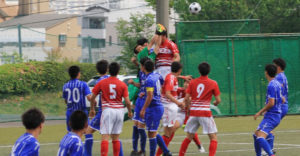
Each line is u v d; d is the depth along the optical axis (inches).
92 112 1008.2
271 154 952.9
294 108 2057.1
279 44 2037.4
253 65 2033.7
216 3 3772.1
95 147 1258.0
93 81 1968.5
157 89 997.8
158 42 1081.4
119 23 3740.2
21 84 2524.6
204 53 2009.1
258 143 981.2
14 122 2005.4
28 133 590.9
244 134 1481.3
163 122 1046.4
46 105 2479.1
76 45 3558.1
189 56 1999.3
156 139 1018.7
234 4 3769.7
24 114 590.9
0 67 2524.6
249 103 2036.2
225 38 2095.2
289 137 1391.5
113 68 959.0
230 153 1125.1
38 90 2566.4
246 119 1914.4
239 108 2032.5
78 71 1077.8
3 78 2470.5
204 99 938.7
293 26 3796.8
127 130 1649.9
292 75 2048.5
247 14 3789.4
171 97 987.9
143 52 1100.5
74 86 1067.3
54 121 2057.1
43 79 2581.2
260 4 3814.0
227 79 2027.6
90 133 1013.8
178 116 1069.8
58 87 2618.1
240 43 2032.5
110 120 951.0
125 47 2923.2
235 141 1333.7
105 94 955.3
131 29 3627.0
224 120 1902.1
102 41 2906.0
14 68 2534.5
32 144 580.4
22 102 2479.1
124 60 2883.9
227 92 2027.6
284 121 1829.5
